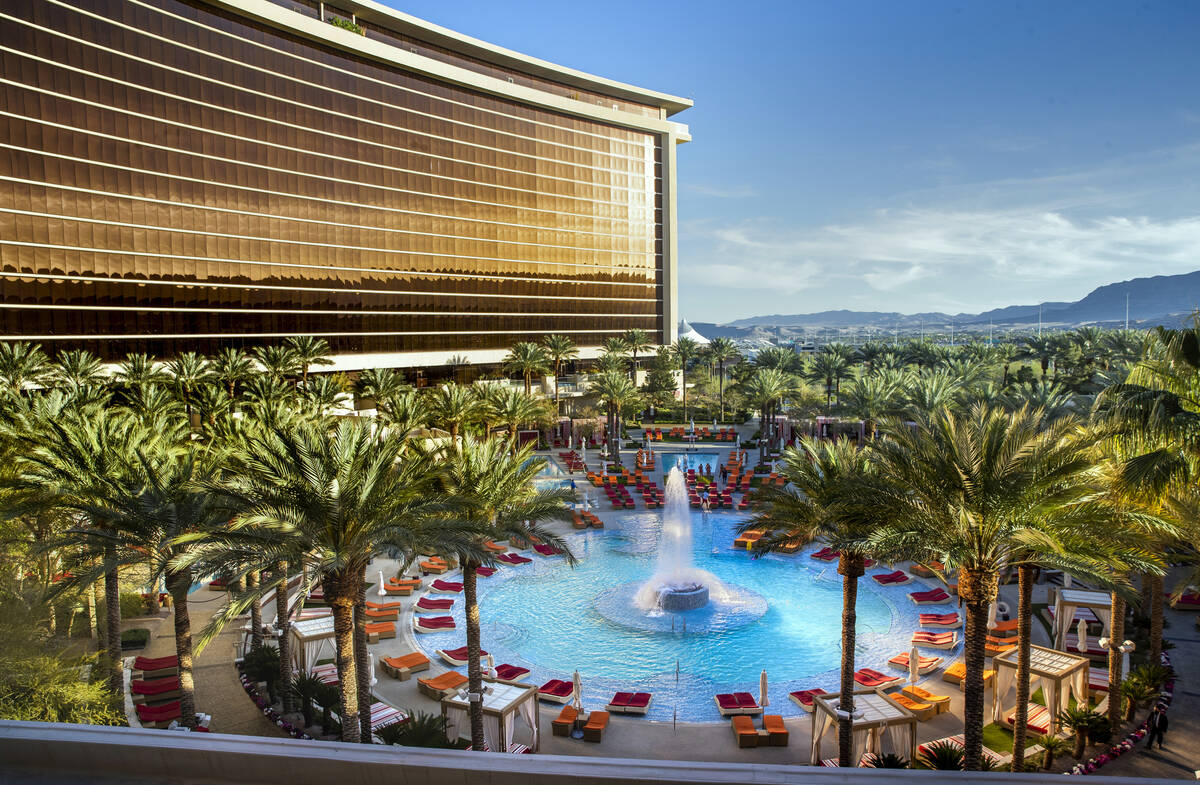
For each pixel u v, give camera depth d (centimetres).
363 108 7231
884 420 1747
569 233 9288
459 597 3212
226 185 6225
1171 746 1898
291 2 6994
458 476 2045
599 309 9694
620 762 467
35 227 5172
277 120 6569
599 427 7494
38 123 5178
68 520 2386
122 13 5581
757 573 3531
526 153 8806
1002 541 1557
